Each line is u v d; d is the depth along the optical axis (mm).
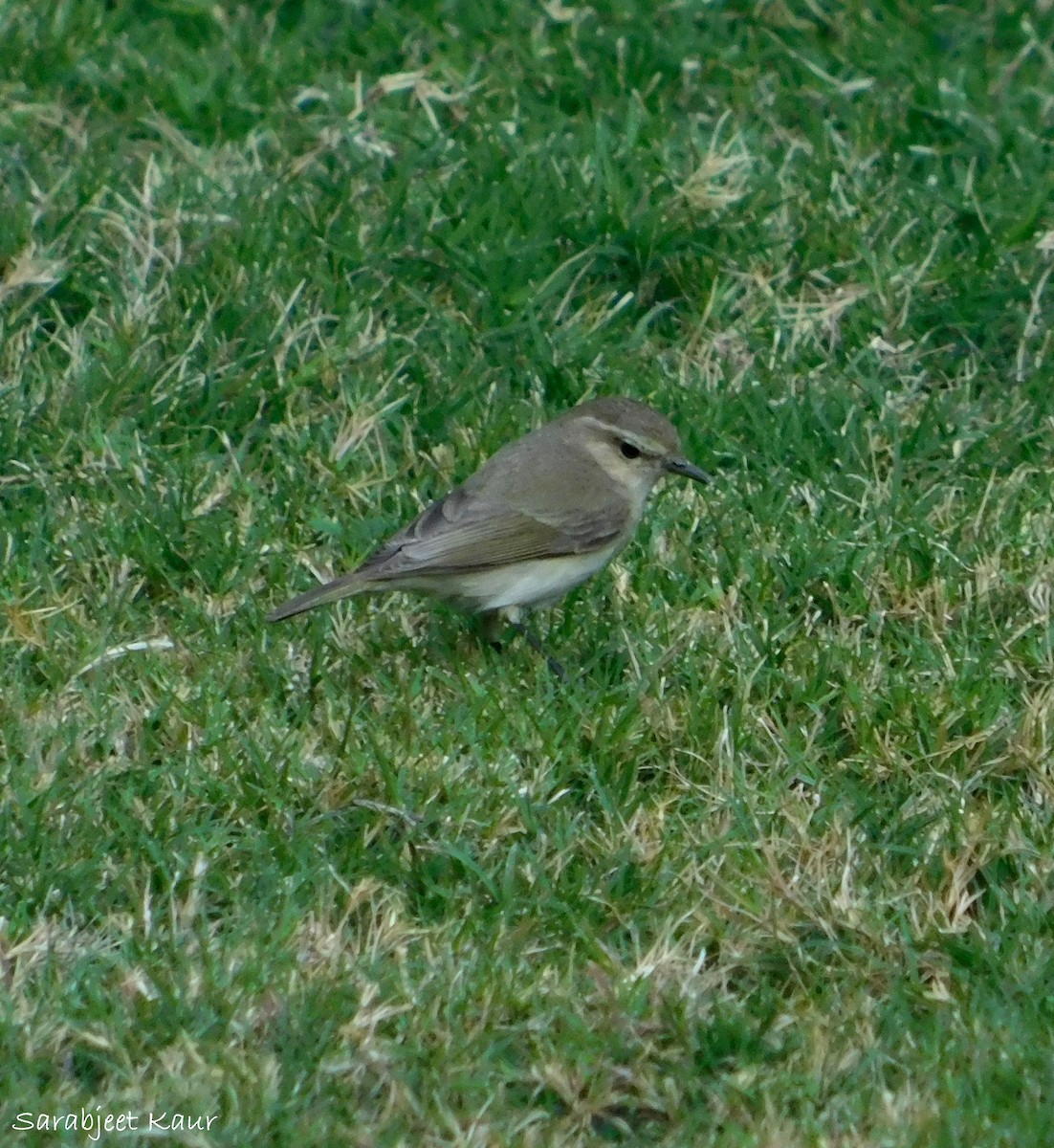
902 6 18562
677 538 12812
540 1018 8945
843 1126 8383
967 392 14008
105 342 13891
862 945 9570
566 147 16172
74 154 16047
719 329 14734
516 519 11641
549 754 10711
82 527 12391
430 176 15781
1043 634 11719
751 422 13789
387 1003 8977
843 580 12297
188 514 12648
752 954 9555
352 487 13023
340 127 16250
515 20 18156
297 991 9016
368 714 11141
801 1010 9172
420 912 9797
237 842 10086
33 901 9539
